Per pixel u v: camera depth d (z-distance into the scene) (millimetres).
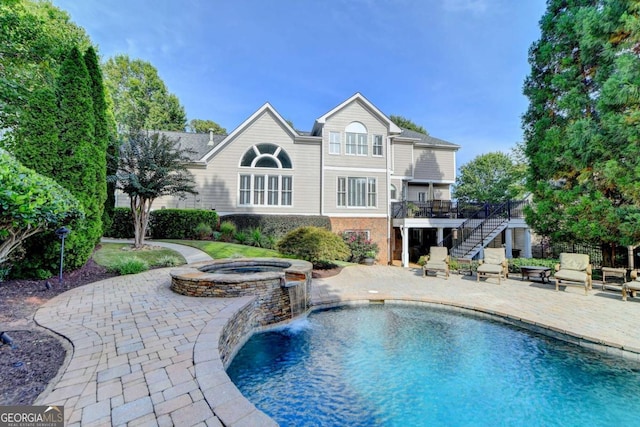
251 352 5156
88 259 9008
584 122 8945
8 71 10250
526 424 3375
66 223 5957
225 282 6148
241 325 5406
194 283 6273
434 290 8812
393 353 5117
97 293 6535
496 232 14555
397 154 20188
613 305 7059
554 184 10891
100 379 3020
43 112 7406
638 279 7625
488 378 4320
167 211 15055
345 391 3986
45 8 13930
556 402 3773
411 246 19953
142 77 34344
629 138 7836
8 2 9727
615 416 3508
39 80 10594
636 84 7570
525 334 5898
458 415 3523
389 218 17359
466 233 15977
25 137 7246
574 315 6305
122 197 16203
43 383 2957
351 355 5043
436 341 5609
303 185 16859
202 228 14484
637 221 7988
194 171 15750
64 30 13523
